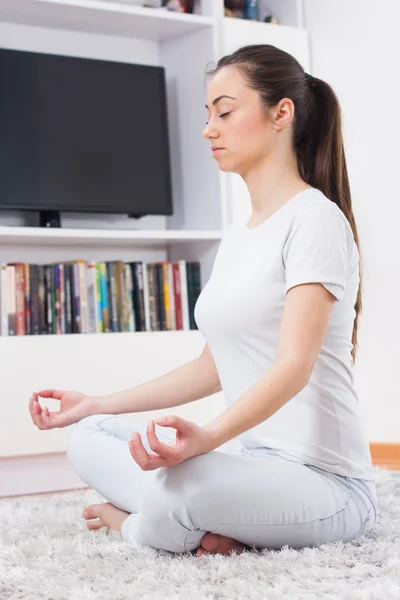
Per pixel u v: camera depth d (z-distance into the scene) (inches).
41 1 136.0
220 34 149.2
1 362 125.2
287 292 68.4
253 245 73.7
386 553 68.7
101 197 144.3
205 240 148.5
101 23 146.9
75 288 139.2
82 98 143.9
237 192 147.0
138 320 144.6
